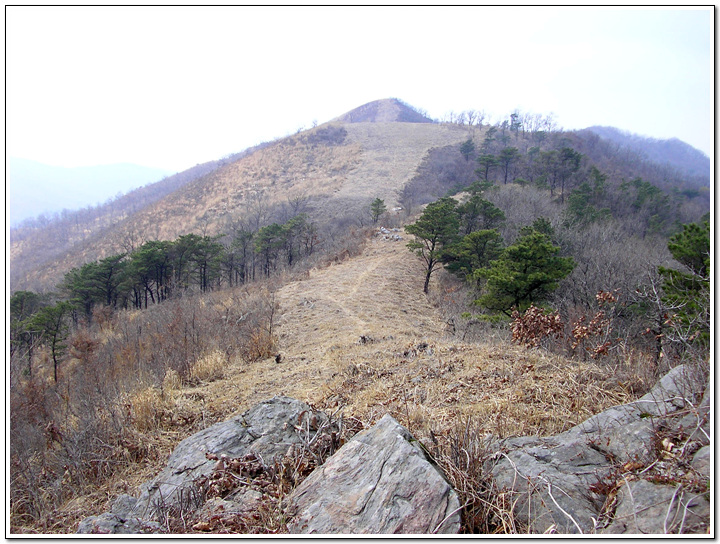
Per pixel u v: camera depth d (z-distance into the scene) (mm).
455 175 79562
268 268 40188
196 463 4141
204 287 38281
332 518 2758
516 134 98375
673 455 2723
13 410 10578
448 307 19578
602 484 2785
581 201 36688
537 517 2645
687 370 3686
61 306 23031
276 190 77875
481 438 3707
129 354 13641
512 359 6844
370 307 17516
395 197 64938
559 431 4266
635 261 20203
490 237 23375
